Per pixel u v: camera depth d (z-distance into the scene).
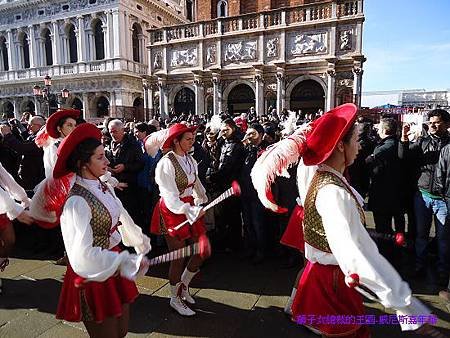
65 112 3.38
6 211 2.84
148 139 4.21
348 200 1.63
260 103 18.19
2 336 2.85
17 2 30.42
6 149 5.36
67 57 29.47
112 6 26.58
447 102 27.62
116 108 26.42
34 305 3.35
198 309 3.25
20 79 31.47
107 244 1.99
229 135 4.50
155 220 3.38
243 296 3.49
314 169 2.20
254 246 4.57
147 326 2.98
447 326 2.89
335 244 1.57
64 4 28.69
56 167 1.92
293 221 2.54
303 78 17.25
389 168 3.99
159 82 20.77
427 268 4.05
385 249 4.21
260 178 2.11
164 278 3.93
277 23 17.50
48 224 2.30
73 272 1.96
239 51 18.48
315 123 1.98
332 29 16.14
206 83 19.62
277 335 2.85
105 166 1.98
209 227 4.67
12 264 4.38
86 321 1.94
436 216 3.64
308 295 1.83
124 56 27.25
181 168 3.17
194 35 19.77
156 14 31.34
